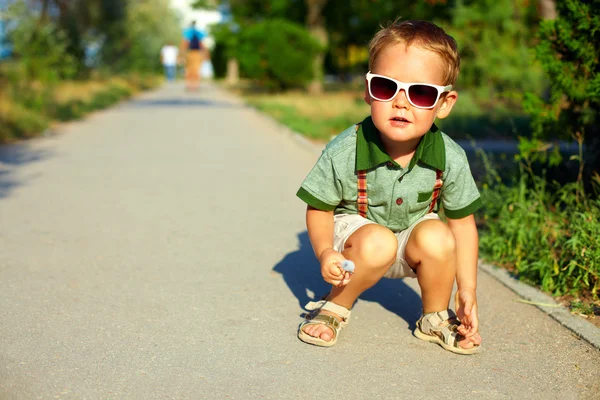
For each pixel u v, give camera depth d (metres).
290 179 7.78
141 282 4.01
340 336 3.24
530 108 5.08
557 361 3.00
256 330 3.29
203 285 3.97
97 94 22.69
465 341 3.03
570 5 4.56
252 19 30.09
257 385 2.72
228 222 5.58
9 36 20.64
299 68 25.86
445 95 2.86
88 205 6.16
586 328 3.33
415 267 3.07
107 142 11.27
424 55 2.71
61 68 22.42
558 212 4.77
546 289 3.88
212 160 9.24
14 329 3.25
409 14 25.41
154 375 2.79
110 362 2.90
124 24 33.97
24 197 6.50
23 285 3.91
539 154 5.25
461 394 2.67
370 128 2.96
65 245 4.80
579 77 4.76
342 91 30.14
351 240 3.01
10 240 4.90
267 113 17.28
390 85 2.73
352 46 34.38
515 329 3.37
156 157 9.46
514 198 4.88
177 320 3.41
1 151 9.91
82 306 3.59
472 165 7.84
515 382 2.79
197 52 33.56
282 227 5.44
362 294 3.87
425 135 2.90
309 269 4.32
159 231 5.24
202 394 2.63
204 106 21.91
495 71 15.68
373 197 3.03
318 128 12.54
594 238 3.86
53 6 25.94
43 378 2.73
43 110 15.00
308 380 2.77
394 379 2.79
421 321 3.21
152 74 49.59
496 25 16.41
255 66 26.16
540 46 4.84
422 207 3.05
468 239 3.12
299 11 29.02
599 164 5.22
